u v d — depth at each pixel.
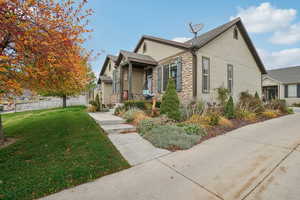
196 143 4.53
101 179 2.81
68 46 3.46
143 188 2.51
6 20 2.71
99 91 18.95
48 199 2.29
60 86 4.62
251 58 12.16
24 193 2.38
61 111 11.71
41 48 3.11
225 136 5.17
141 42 13.14
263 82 20.31
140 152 3.95
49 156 3.65
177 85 8.94
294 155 3.56
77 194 2.39
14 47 3.19
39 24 3.10
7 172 2.98
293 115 9.17
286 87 18.22
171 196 2.30
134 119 6.74
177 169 3.10
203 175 2.85
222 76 9.70
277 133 5.34
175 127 5.30
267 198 2.21
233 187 2.48
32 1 2.88
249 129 5.98
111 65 18.30
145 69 12.21
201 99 8.06
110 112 10.26
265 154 3.66
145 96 11.04
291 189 2.38
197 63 8.30
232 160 3.41
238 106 8.84
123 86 11.56
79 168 3.07
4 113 15.15
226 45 10.05
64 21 3.41
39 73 3.37
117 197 2.30
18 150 4.16
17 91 3.32
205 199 2.22
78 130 5.63
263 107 9.30
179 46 8.82
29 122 7.94
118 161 3.43
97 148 4.01
